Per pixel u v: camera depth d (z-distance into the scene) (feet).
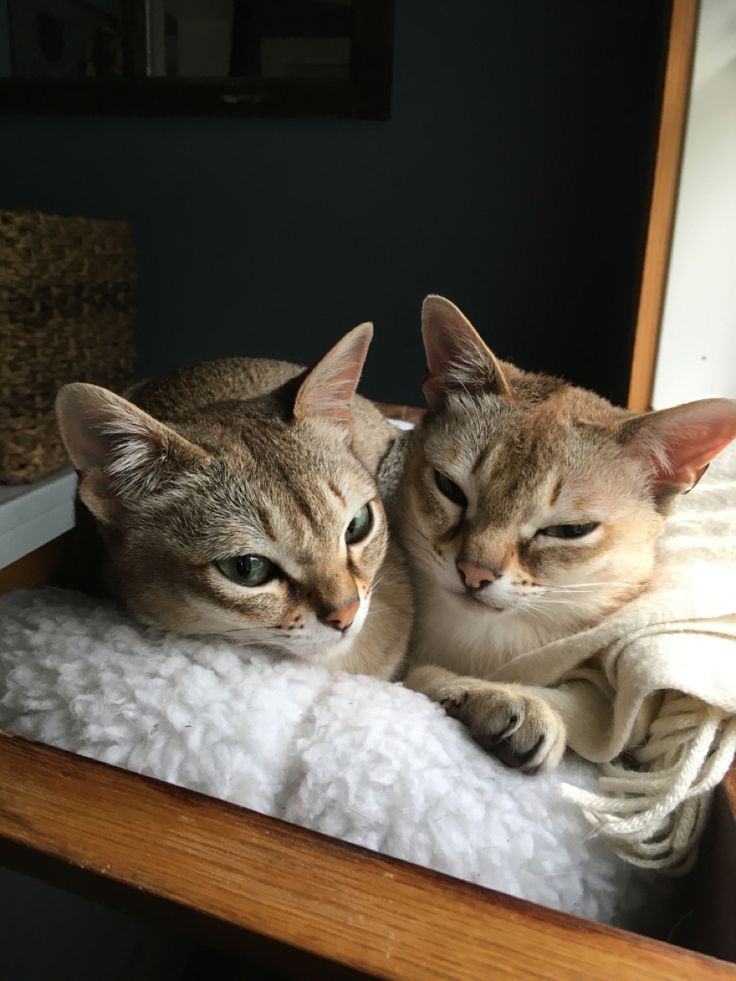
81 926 0.69
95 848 0.42
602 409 0.82
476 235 1.61
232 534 0.64
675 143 0.97
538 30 1.47
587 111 1.49
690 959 0.36
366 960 0.36
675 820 0.58
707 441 0.73
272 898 0.39
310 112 1.57
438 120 1.55
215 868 0.40
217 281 1.78
